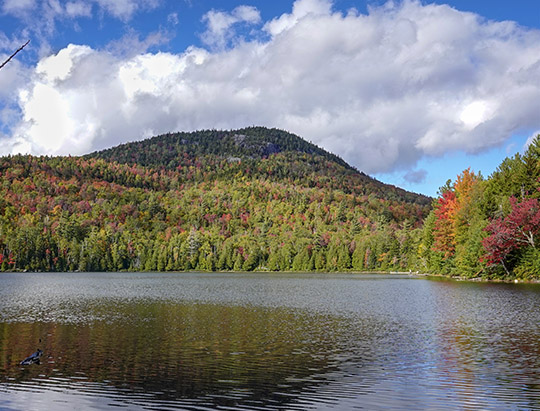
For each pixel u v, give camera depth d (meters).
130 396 21.00
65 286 101.44
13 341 33.09
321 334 35.38
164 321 42.75
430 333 35.34
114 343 32.19
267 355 28.48
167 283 114.81
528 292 65.56
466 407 19.34
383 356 28.00
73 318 44.84
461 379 23.12
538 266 81.69
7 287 97.75
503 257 86.81
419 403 19.88
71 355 28.61
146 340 33.25
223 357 27.91
